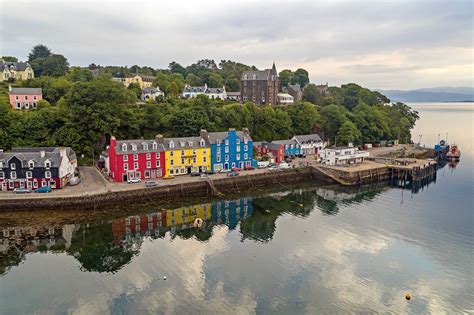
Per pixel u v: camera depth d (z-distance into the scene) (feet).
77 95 268.00
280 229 175.22
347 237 165.07
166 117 309.83
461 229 175.22
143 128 305.32
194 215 196.24
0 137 247.70
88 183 219.20
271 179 262.88
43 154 206.18
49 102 352.90
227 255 146.00
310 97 553.23
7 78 395.14
